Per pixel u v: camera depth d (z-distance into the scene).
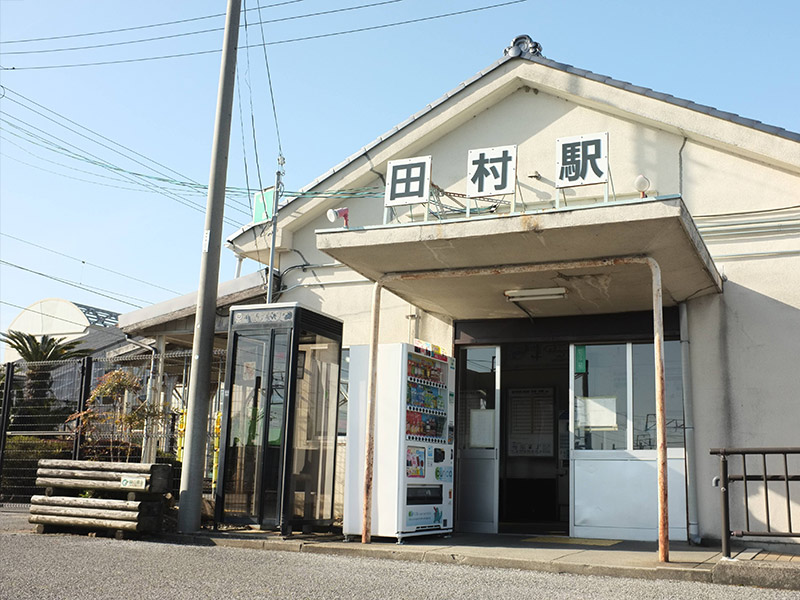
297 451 8.65
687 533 8.47
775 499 8.23
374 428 8.26
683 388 8.84
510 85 10.32
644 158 9.50
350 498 8.27
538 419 12.70
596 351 9.55
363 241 7.48
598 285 8.29
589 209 6.63
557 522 12.21
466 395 10.20
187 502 8.48
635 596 5.20
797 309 8.51
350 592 5.18
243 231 11.67
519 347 12.33
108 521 8.28
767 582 5.72
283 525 8.13
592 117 9.88
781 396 8.41
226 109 9.35
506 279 8.27
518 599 5.02
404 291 8.95
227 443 8.62
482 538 8.66
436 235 7.18
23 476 11.57
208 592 5.11
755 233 8.82
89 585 5.32
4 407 11.69
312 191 11.23
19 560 6.48
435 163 10.72
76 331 27.70
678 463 8.70
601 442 9.22
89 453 10.90
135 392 10.54
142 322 11.41
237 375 8.79
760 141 8.73
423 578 5.89
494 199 10.14
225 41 9.48
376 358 8.17
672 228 6.57
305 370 8.92
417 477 8.31
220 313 11.40
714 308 8.87
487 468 9.85
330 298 11.02
